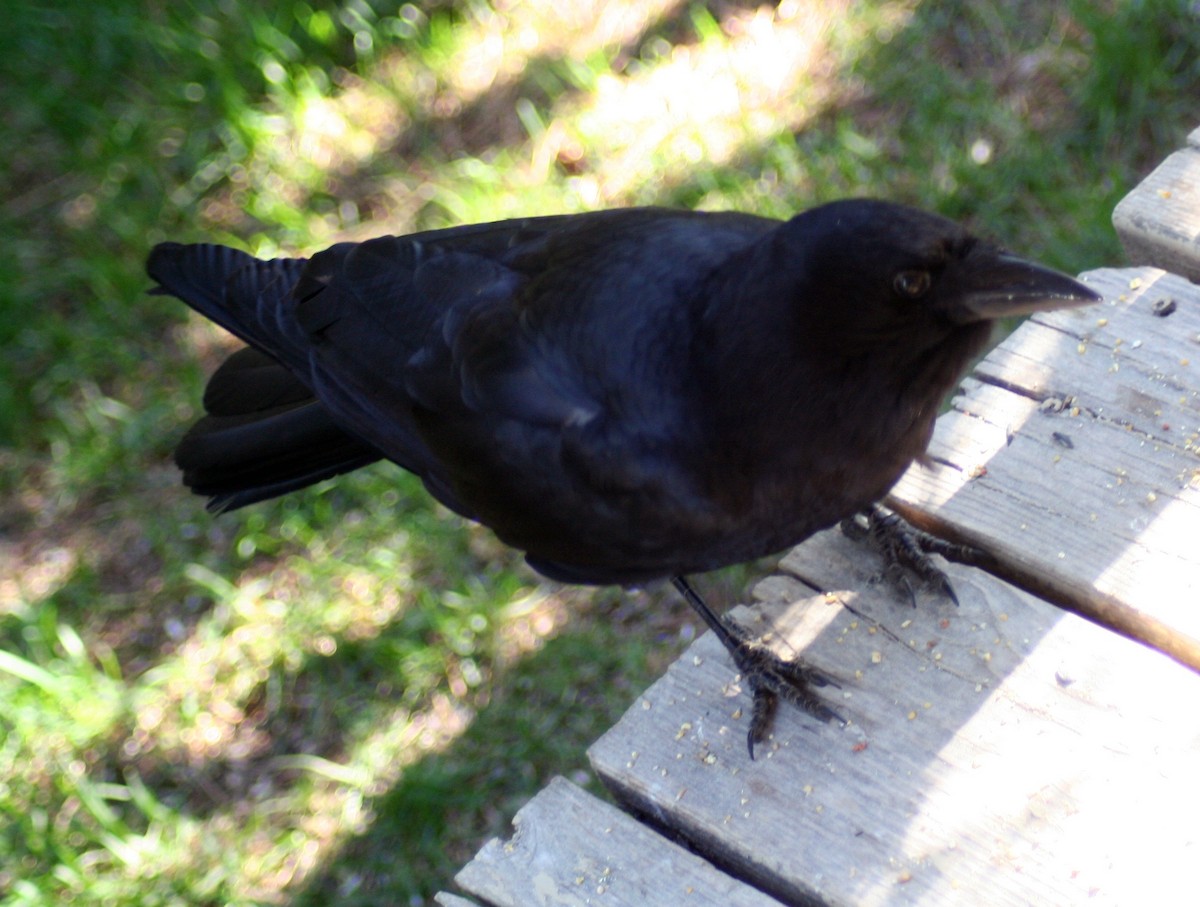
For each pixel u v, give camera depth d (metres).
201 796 4.71
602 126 6.12
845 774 2.48
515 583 4.96
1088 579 2.67
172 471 5.60
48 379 5.89
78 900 4.49
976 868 2.31
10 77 6.74
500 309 3.16
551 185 5.98
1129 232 3.34
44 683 4.85
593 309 2.95
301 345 3.52
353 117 6.46
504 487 3.14
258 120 6.35
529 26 6.62
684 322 2.81
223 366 3.81
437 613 4.91
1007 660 2.57
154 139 6.43
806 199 5.66
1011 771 2.41
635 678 4.73
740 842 2.44
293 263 3.69
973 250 2.50
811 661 2.66
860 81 6.00
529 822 2.51
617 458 2.90
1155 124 5.59
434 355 3.26
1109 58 5.59
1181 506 2.73
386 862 4.48
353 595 5.07
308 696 4.89
